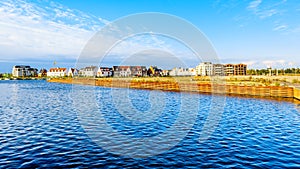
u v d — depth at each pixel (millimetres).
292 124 24516
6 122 25141
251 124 24594
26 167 12992
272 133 20750
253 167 13070
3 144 17172
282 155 15008
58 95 58344
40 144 17250
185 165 13438
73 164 13492
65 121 25922
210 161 14039
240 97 52000
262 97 51500
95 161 13992
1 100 46906
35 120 26375
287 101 44406
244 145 17219
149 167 13156
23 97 53156
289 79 87938
